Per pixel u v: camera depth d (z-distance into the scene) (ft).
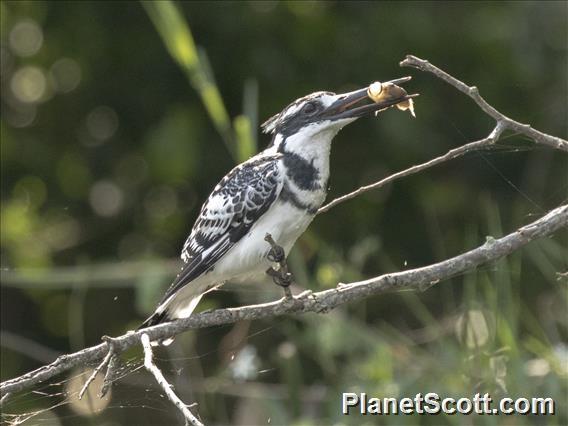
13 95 46.29
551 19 43.75
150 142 41.75
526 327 34.04
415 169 23.32
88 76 44.47
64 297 46.93
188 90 43.80
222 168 42.57
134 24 43.52
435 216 43.32
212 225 26.55
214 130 43.04
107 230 45.73
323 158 26.35
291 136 26.48
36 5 44.80
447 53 44.09
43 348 41.73
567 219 23.00
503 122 22.24
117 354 22.06
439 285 37.93
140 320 43.80
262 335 36.91
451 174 43.80
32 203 45.96
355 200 43.29
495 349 29.25
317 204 26.48
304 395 32.83
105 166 45.57
